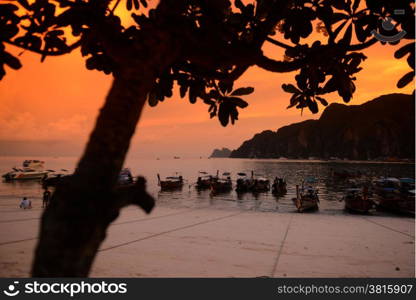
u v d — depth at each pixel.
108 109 1.22
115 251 8.64
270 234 11.76
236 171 145.75
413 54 1.83
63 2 1.81
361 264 7.89
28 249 8.30
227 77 2.05
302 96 2.46
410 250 9.52
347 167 189.38
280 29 2.49
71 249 1.04
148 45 1.33
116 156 1.18
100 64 2.35
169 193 57.44
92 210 1.08
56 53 1.90
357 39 1.99
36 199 28.56
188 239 10.50
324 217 16.48
